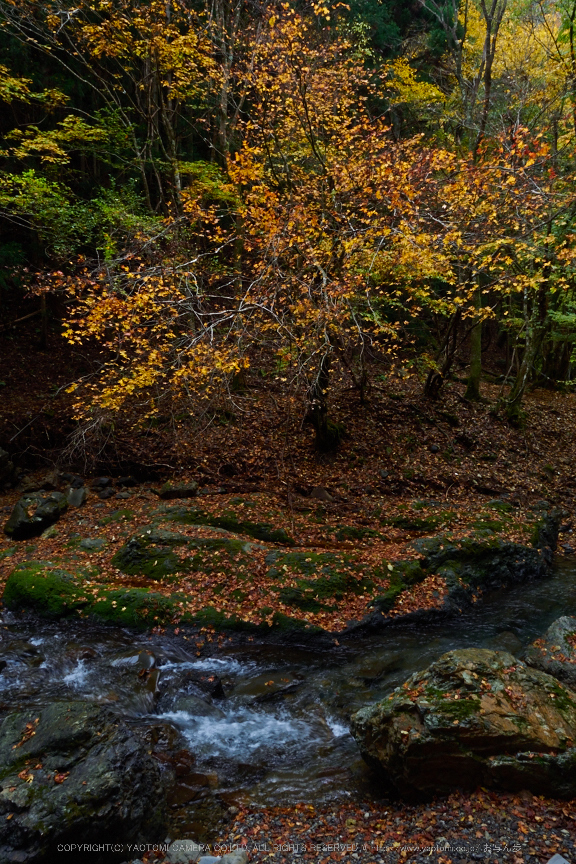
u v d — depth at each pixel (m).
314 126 12.38
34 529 11.61
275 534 11.16
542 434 19.02
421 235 8.85
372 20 22.12
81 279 8.59
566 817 4.63
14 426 15.17
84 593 9.12
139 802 4.63
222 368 8.13
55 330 20.70
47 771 4.49
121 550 10.25
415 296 14.06
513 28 17.86
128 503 12.92
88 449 14.52
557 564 12.05
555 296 18.48
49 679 7.30
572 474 16.75
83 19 16.83
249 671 7.82
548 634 7.37
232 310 8.53
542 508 13.79
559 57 14.16
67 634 8.52
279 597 9.17
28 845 4.00
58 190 13.46
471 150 14.36
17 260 16.45
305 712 6.85
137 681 7.31
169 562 9.84
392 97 18.11
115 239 13.41
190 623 8.66
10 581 9.39
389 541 11.41
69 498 12.87
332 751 6.09
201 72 15.52
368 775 5.65
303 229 9.23
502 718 5.15
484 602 10.22
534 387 25.23
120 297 9.89
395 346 13.29
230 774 5.69
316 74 11.80
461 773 5.04
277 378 14.88
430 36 22.47
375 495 14.02
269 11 11.81
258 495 13.12
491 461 16.61
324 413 14.89
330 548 10.87
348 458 15.51
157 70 15.69
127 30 15.70
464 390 21.31
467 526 11.98
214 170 14.31
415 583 9.95
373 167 10.03
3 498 13.40
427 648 8.40
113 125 15.02
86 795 4.29
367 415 17.48
